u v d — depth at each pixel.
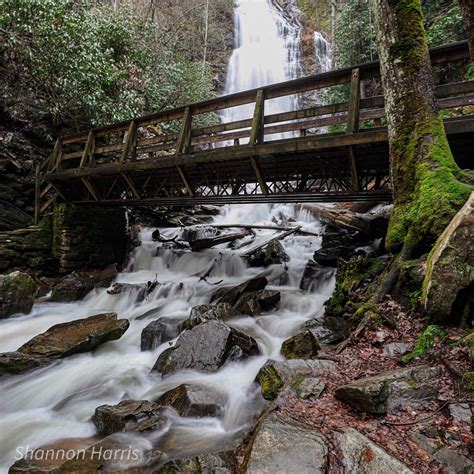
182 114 8.36
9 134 12.19
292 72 30.88
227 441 3.46
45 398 5.09
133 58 15.83
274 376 3.81
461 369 3.01
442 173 4.80
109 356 6.36
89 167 10.09
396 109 5.39
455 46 5.40
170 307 8.48
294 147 6.39
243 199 8.75
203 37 30.25
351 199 7.77
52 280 11.15
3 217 11.57
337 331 5.12
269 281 9.44
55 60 11.21
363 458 2.34
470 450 2.32
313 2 38.38
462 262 3.64
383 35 5.60
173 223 15.55
